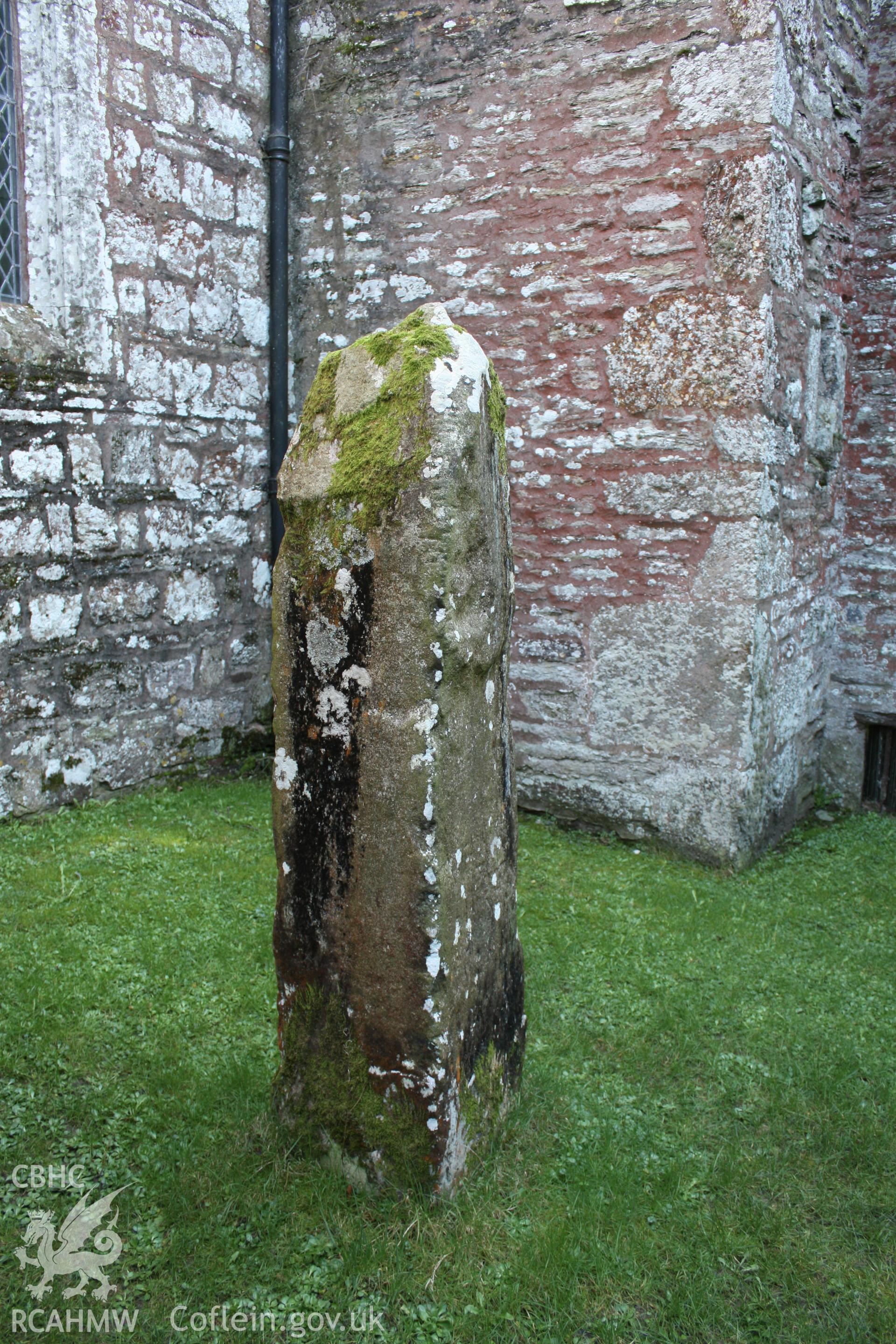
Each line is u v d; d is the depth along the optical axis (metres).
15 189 4.79
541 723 5.35
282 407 6.00
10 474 4.60
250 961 3.46
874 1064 3.05
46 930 3.61
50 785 4.90
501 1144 2.55
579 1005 3.36
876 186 5.52
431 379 2.11
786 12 4.46
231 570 5.89
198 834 4.77
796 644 5.32
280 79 5.75
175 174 5.32
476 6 5.14
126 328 5.11
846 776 5.96
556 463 5.14
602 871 4.70
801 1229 2.33
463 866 2.31
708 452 4.70
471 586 2.21
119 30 4.95
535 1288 2.09
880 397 5.64
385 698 2.17
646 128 4.71
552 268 5.05
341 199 5.74
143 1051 2.87
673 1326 2.04
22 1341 1.92
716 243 4.58
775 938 3.99
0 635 4.63
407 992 2.22
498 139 5.15
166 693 5.52
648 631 4.95
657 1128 2.70
